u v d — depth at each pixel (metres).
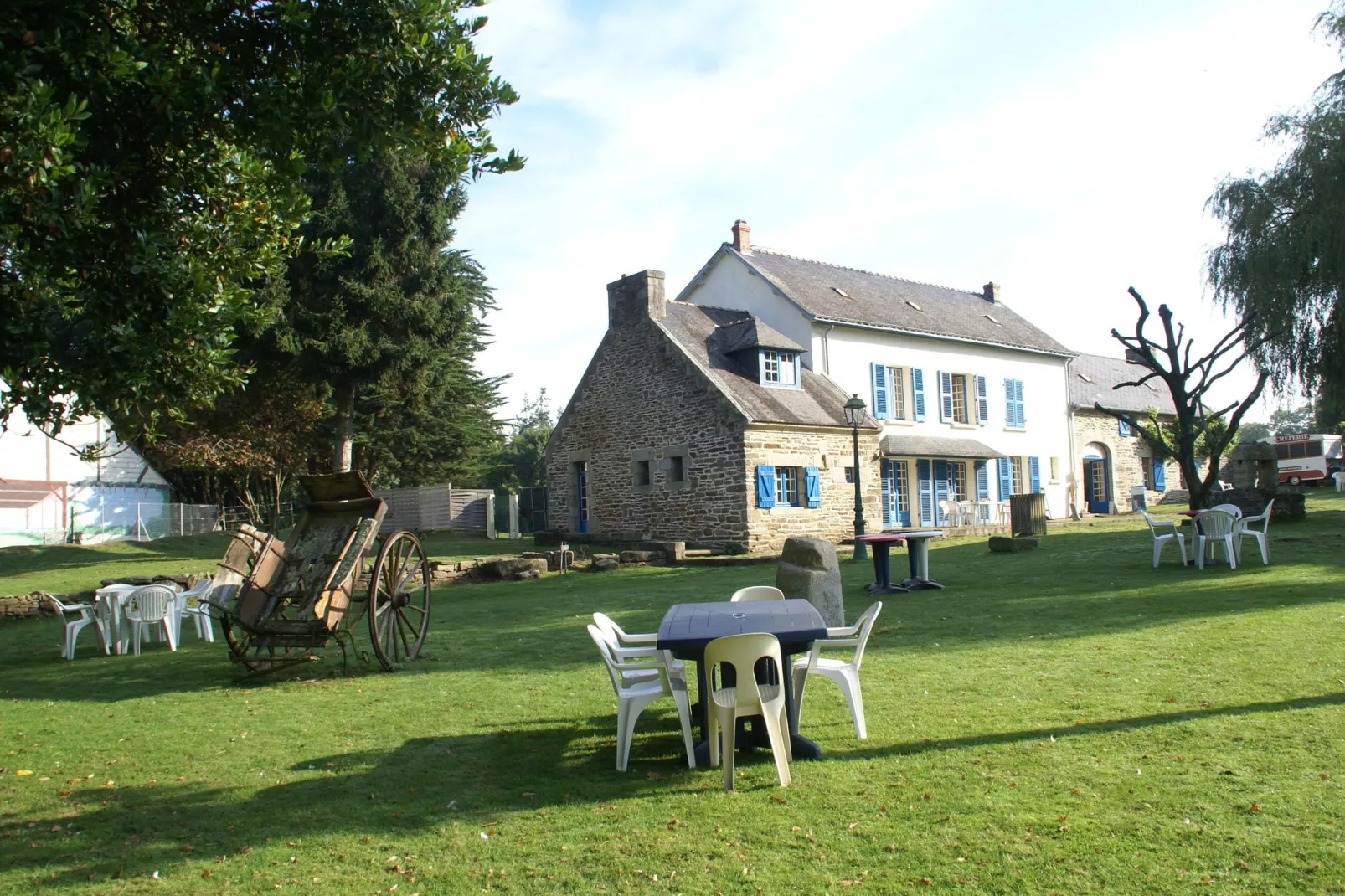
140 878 4.41
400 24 6.13
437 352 26.98
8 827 5.21
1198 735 5.61
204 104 5.85
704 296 29.36
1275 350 16.27
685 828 4.71
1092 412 34.38
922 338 28.84
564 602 14.48
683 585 16.05
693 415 23.20
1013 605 11.36
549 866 4.34
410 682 8.90
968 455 28.16
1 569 22.52
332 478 9.83
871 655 8.88
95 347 5.86
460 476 38.69
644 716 7.23
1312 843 4.02
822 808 4.88
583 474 27.22
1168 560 14.83
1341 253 14.68
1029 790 4.92
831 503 23.77
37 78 5.10
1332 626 8.52
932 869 4.05
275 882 4.33
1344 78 15.80
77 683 9.83
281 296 23.77
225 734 7.18
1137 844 4.15
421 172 26.06
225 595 11.48
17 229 5.47
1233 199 16.12
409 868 4.40
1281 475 46.66
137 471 33.41
